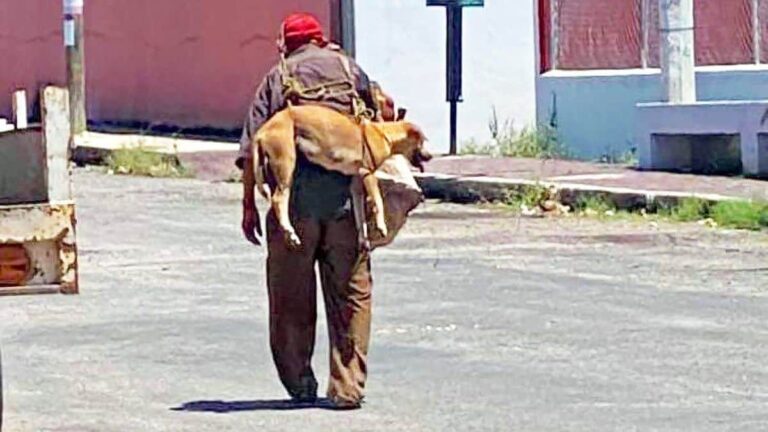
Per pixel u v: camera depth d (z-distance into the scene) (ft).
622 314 61.41
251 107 45.44
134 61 148.46
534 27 125.29
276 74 45.37
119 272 73.00
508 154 120.26
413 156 45.96
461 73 119.03
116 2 150.10
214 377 50.57
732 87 115.03
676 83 107.04
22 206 38.14
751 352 53.83
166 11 143.95
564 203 94.63
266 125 44.75
